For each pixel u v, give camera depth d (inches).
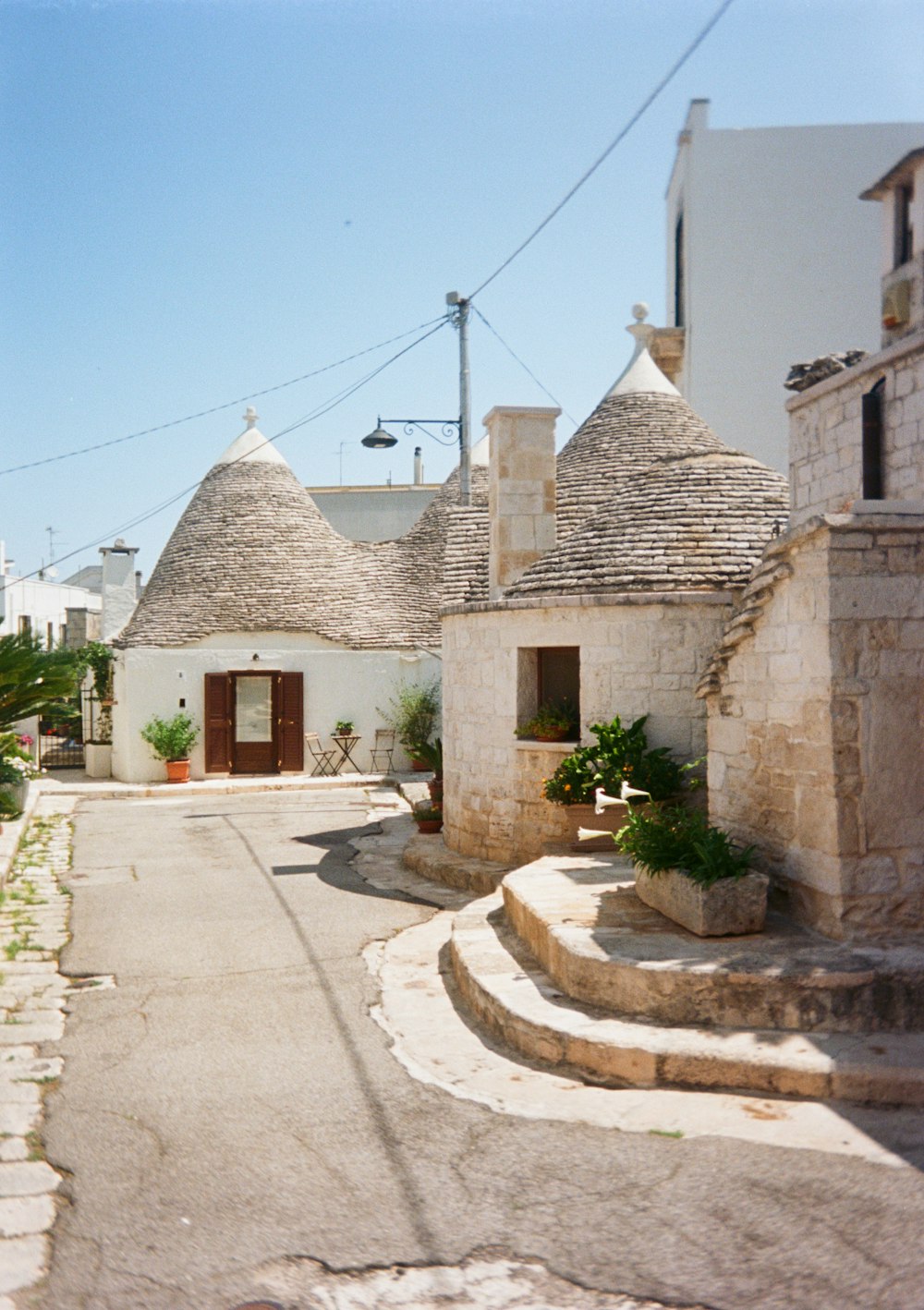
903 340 316.5
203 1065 229.6
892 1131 179.9
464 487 804.6
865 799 231.5
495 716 462.6
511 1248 149.8
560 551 470.0
